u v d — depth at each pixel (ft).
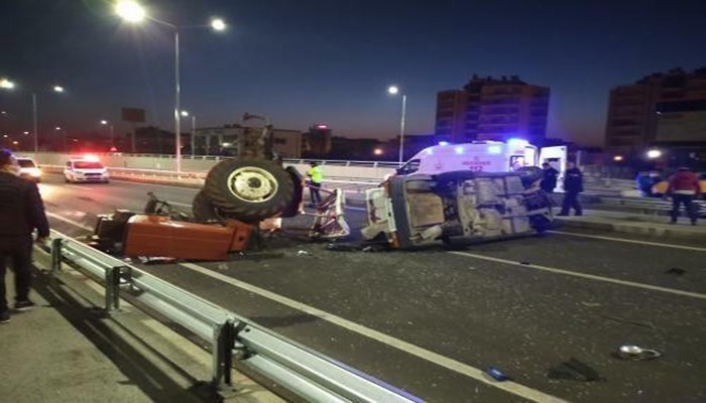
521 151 67.62
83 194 77.36
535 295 24.39
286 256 32.83
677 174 46.78
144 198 71.61
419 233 35.14
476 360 16.70
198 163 156.25
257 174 34.01
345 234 37.73
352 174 127.34
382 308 22.16
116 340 16.70
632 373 15.87
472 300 23.47
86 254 21.40
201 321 14.20
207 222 33.09
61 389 13.37
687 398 14.33
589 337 18.89
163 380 13.96
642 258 33.50
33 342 16.42
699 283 26.99
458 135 452.35
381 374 15.56
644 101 368.27
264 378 14.11
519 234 41.06
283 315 21.09
